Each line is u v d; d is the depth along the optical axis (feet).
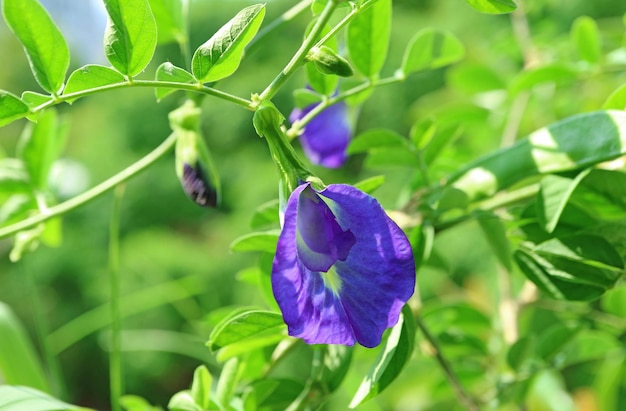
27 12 1.27
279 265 1.15
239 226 7.59
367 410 1.96
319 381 1.48
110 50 1.26
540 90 2.51
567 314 1.90
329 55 1.22
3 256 8.30
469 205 1.49
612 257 1.38
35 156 1.86
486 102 2.53
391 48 7.22
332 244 1.18
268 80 8.02
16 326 1.94
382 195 6.20
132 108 9.43
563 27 4.04
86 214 9.00
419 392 3.08
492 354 2.03
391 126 7.04
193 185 1.58
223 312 1.71
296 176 1.21
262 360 1.57
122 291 7.66
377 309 1.18
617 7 4.11
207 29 8.87
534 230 1.44
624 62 2.00
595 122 1.40
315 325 1.18
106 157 9.36
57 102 1.29
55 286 8.59
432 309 1.91
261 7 1.24
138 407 1.74
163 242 7.86
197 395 1.43
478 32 5.90
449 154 1.94
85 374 8.20
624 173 1.40
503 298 1.95
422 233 1.48
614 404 2.10
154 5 1.71
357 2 1.24
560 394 2.35
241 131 8.48
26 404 1.45
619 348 1.92
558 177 1.42
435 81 6.88
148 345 7.62
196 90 1.27
